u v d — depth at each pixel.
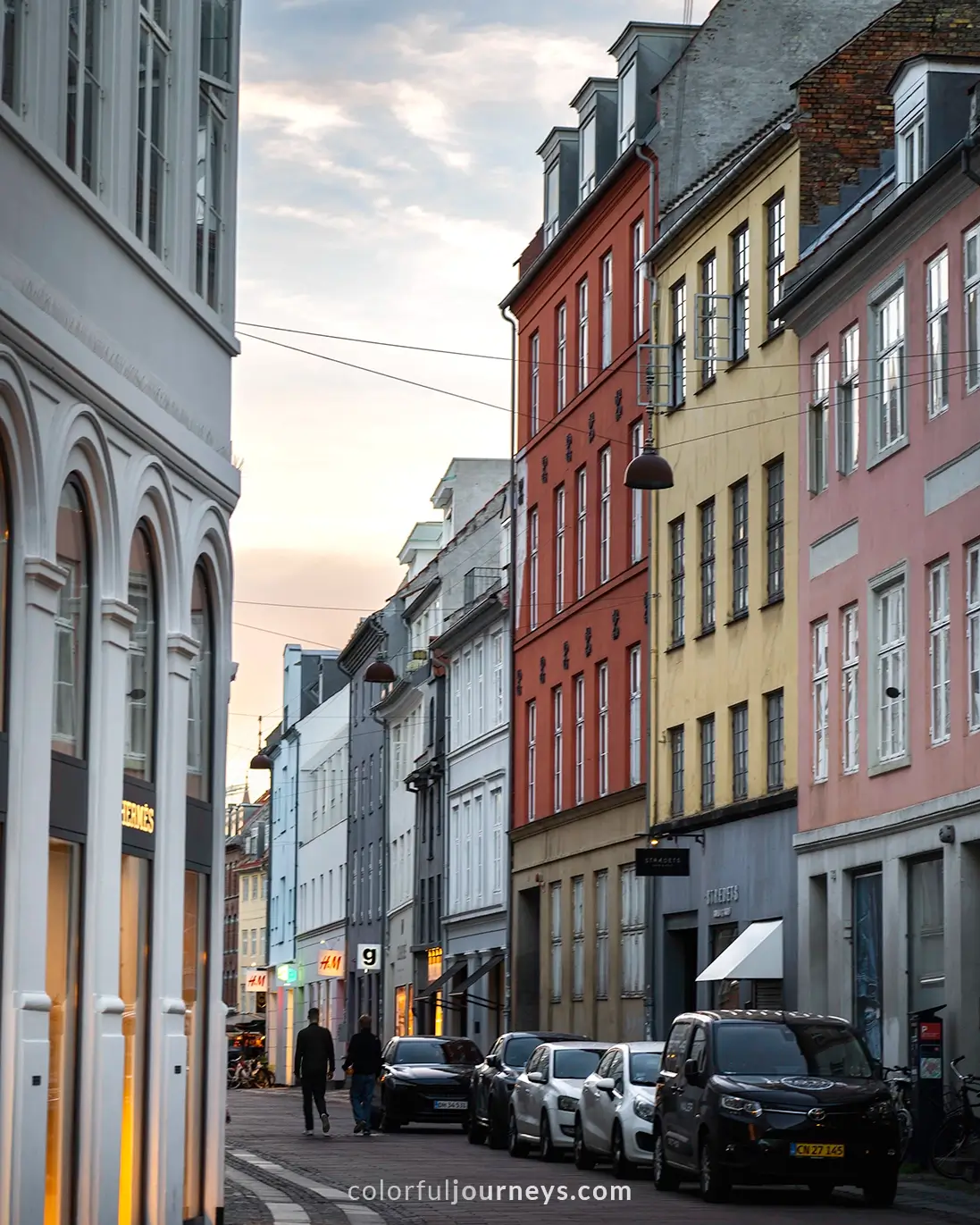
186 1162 19.27
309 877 100.50
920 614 31.09
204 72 20.27
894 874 31.48
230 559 20.73
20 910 14.72
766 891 37.22
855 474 33.84
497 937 59.66
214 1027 20.02
